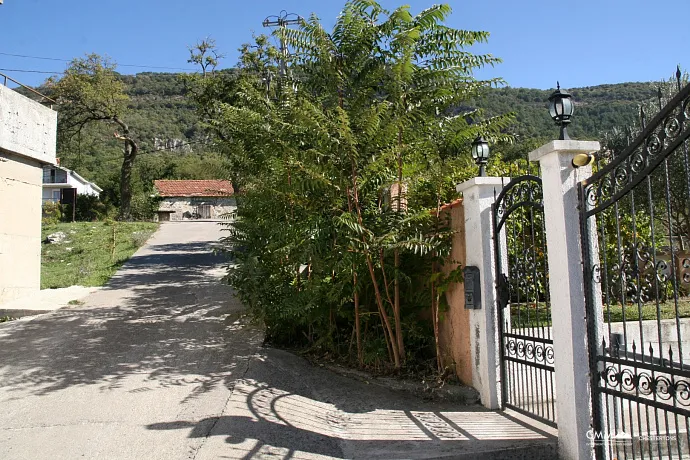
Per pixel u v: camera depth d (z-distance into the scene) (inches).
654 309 296.8
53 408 182.5
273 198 249.1
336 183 220.8
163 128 2256.4
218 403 185.0
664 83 426.0
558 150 149.7
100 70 1107.9
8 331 294.7
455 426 175.2
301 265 261.4
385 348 238.2
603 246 145.5
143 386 203.8
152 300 371.2
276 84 344.2
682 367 119.6
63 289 418.9
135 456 145.8
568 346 147.9
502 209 197.6
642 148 131.0
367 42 244.2
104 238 727.7
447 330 230.7
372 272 223.3
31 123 417.1
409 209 231.8
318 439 162.4
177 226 957.2
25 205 414.0
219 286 418.3
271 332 274.5
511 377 196.5
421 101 241.4
